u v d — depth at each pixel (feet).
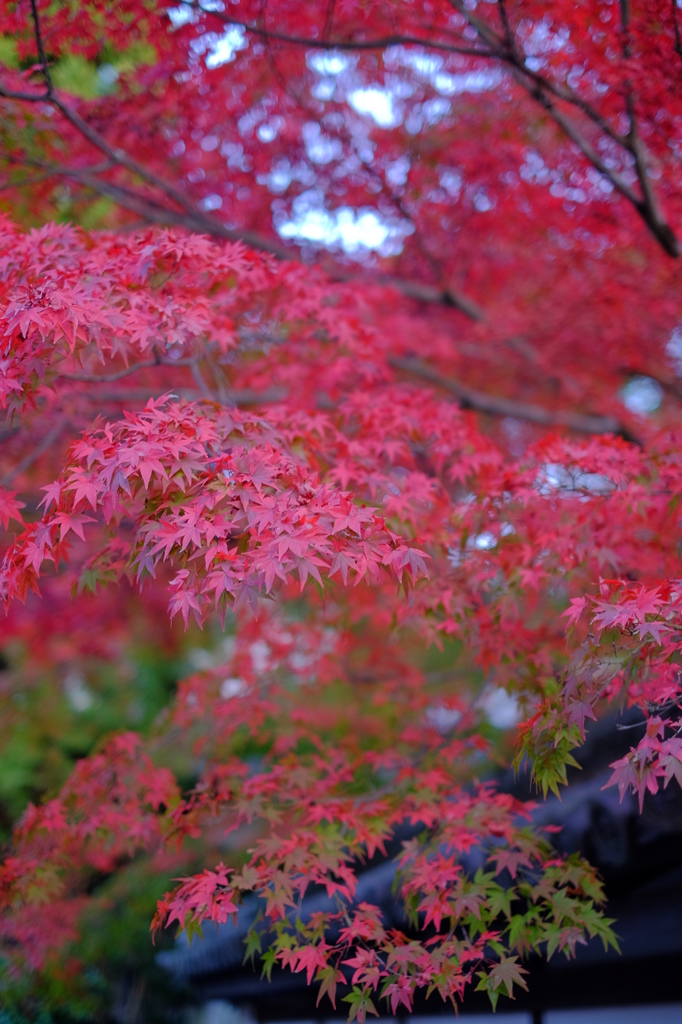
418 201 22.08
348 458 12.23
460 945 9.82
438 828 12.07
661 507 12.19
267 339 14.57
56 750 33.27
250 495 8.32
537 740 8.79
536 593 12.20
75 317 8.93
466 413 13.89
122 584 28.76
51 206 17.94
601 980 13.34
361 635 18.70
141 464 8.02
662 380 23.80
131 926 24.36
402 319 23.95
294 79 18.17
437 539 12.07
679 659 8.31
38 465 19.38
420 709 16.30
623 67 13.58
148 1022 25.31
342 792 13.24
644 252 18.76
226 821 13.97
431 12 14.58
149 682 38.86
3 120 15.72
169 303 10.33
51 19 14.60
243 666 17.10
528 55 14.78
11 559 8.68
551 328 23.16
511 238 22.54
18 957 17.58
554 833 12.51
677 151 14.98
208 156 18.83
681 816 10.64
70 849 15.10
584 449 12.05
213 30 15.08
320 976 9.80
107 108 16.44
